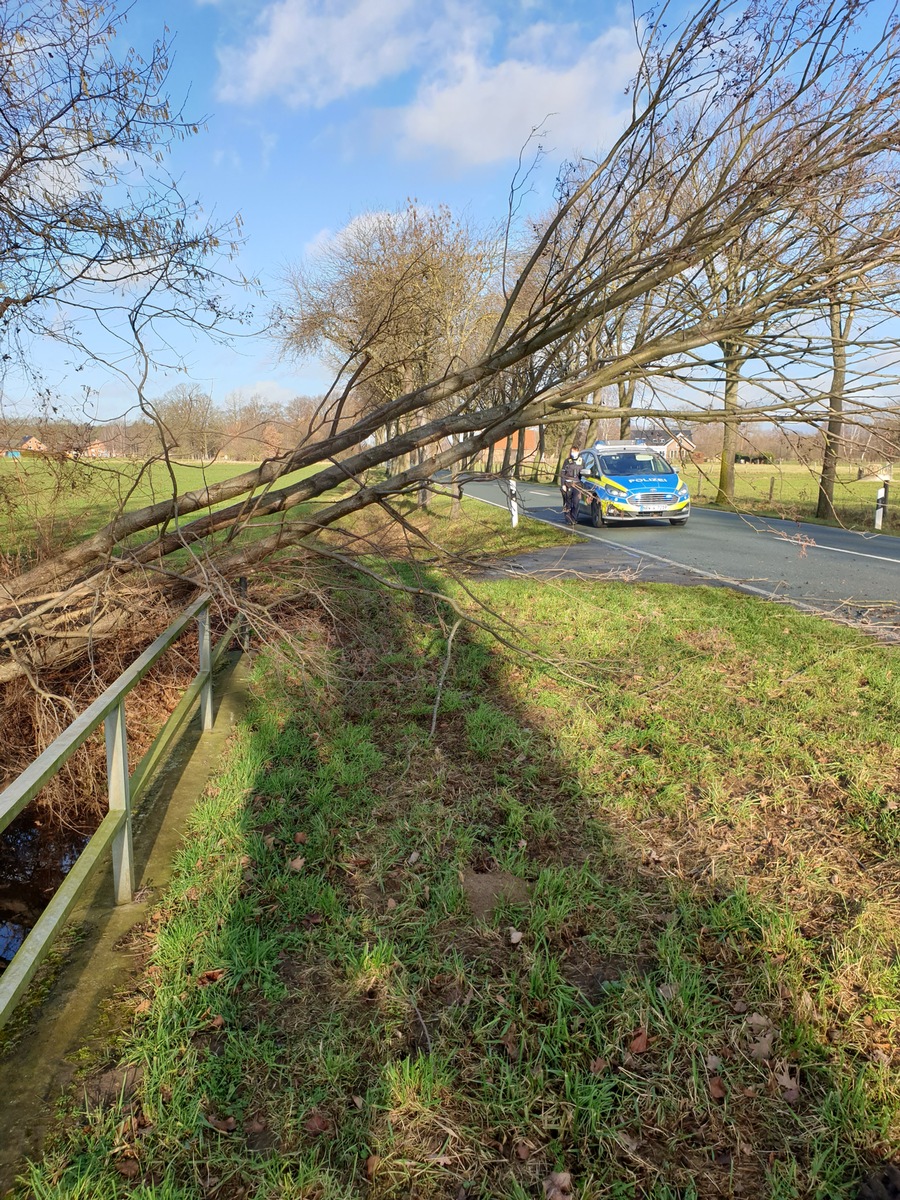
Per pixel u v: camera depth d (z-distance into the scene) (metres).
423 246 15.34
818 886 3.50
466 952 3.18
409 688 6.38
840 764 4.60
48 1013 2.81
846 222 4.30
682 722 5.37
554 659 6.63
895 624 7.68
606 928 3.27
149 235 6.56
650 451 19.12
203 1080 2.53
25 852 5.36
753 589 9.86
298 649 6.12
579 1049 2.67
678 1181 2.24
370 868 3.80
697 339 4.77
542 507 22.86
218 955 3.10
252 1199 2.19
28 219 6.57
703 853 3.83
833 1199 2.15
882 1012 2.73
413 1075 2.52
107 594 5.95
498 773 4.75
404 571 10.55
